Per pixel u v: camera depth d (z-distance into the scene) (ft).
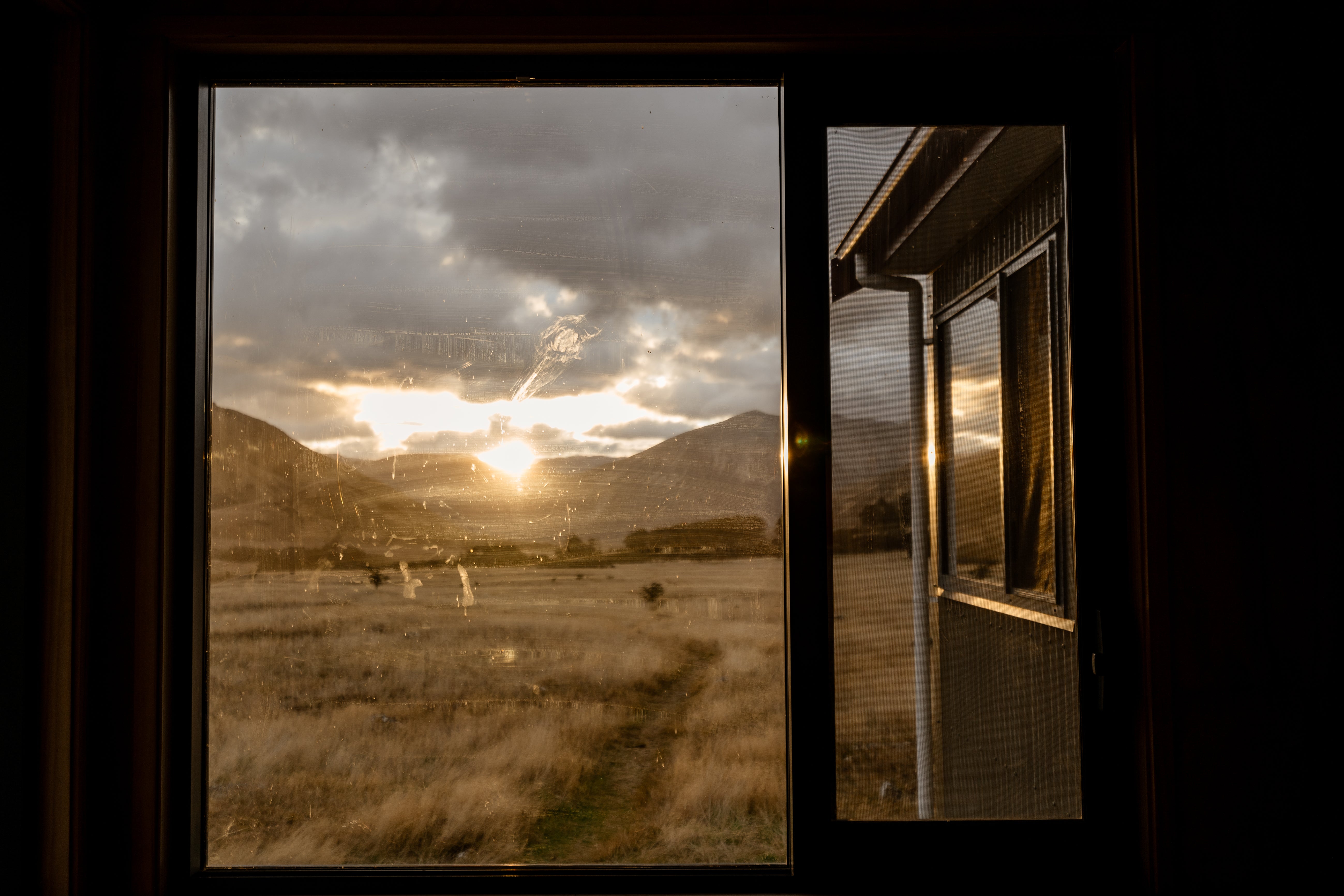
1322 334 5.69
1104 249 5.97
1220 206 5.72
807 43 5.83
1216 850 5.54
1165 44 5.74
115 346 5.62
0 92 5.26
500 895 5.74
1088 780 5.80
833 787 5.82
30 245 5.46
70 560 5.42
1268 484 5.65
